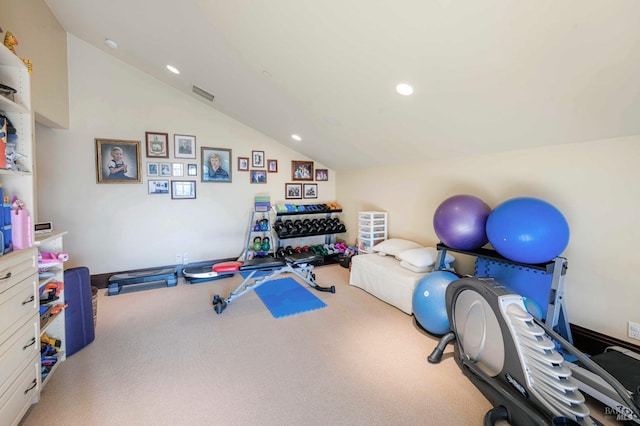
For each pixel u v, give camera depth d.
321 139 4.07
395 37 1.81
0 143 1.49
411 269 3.14
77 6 2.79
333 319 2.89
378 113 2.85
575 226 2.31
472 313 1.92
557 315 2.11
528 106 2.05
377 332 2.64
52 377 1.97
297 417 1.66
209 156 4.39
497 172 2.84
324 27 1.93
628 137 2.01
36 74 2.73
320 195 5.48
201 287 3.83
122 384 1.92
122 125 3.82
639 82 1.58
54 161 3.50
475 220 2.50
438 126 2.72
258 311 3.07
